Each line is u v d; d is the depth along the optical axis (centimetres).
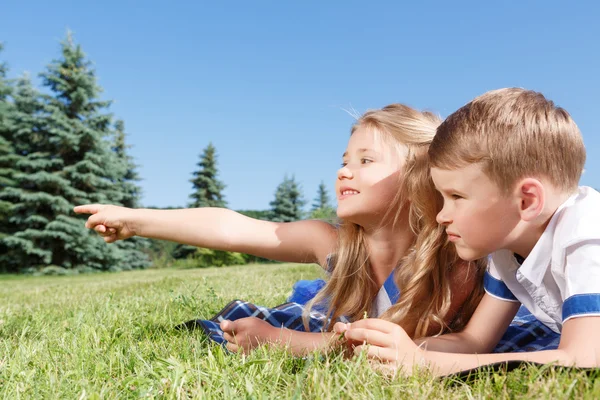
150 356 168
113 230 197
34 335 225
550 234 141
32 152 2234
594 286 127
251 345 170
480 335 172
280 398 117
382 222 184
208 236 195
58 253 2166
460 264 184
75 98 2208
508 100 135
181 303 303
